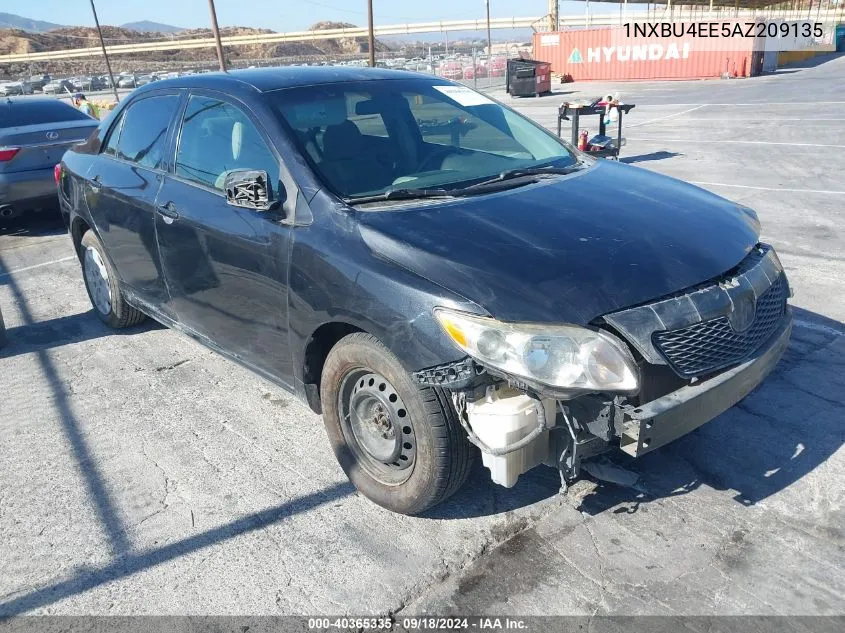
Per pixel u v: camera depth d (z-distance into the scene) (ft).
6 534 10.19
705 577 8.80
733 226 10.46
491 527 9.89
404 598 8.69
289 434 12.60
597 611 8.35
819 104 59.11
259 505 10.61
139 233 14.05
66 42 459.32
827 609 8.24
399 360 8.91
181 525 10.24
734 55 97.40
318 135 11.37
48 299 20.61
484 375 8.46
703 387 8.64
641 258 9.07
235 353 12.66
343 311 9.52
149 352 16.42
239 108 12.06
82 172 16.40
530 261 8.82
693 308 8.68
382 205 10.27
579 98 83.15
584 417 8.41
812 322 16.06
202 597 8.84
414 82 13.70
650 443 8.25
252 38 251.80
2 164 26.20
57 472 11.69
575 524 9.87
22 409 13.92
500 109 14.11
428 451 9.09
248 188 10.36
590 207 10.34
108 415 13.53
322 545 9.69
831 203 26.40
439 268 8.79
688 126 50.70
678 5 145.59
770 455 11.23
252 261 11.09
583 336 8.11
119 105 16.22
